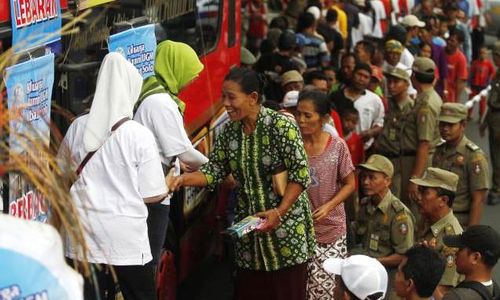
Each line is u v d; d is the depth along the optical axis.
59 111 4.87
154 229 5.79
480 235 5.20
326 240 6.54
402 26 14.50
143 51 5.98
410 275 4.76
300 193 5.81
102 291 5.35
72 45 5.26
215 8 8.71
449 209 6.34
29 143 3.25
